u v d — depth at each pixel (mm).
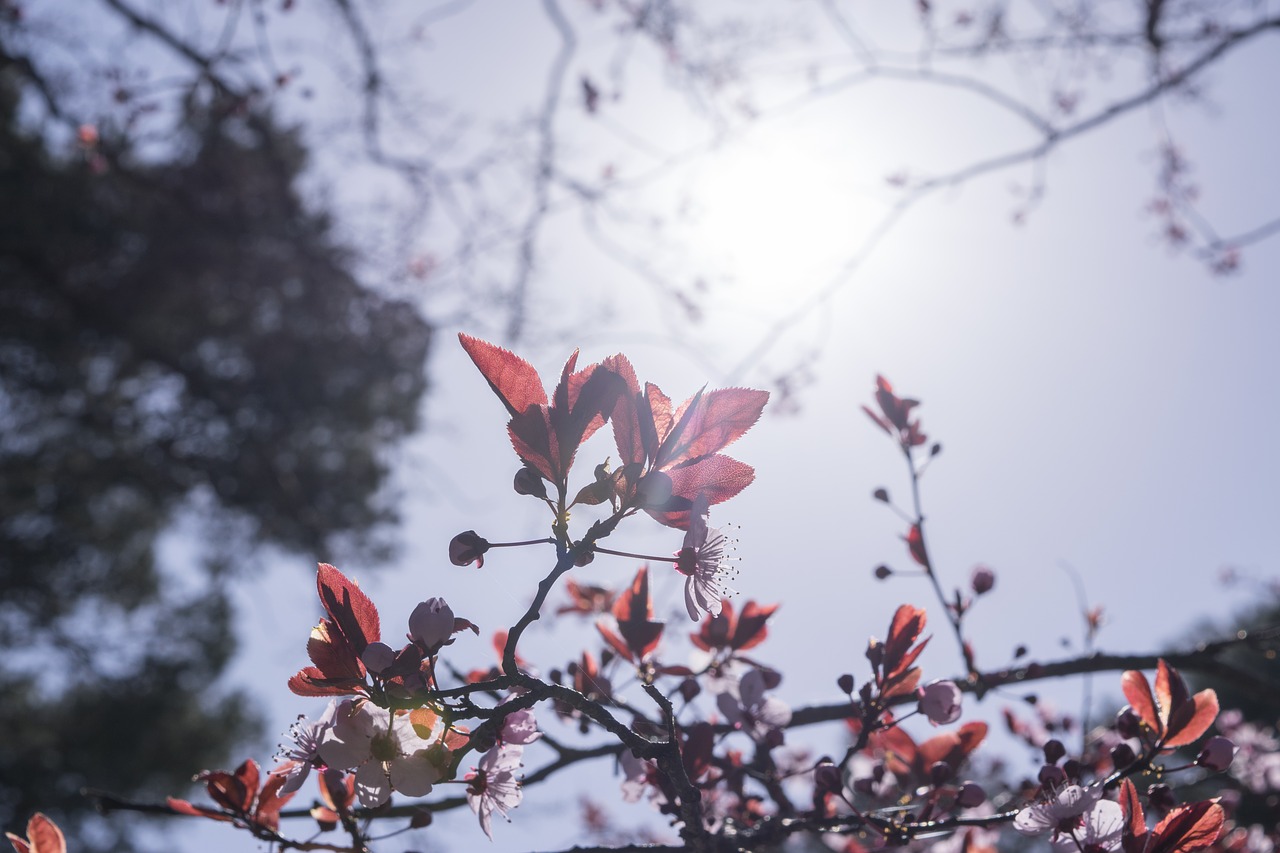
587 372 1378
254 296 12047
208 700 13477
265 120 10148
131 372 13070
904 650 1915
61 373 12633
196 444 12852
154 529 14117
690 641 2369
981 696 2461
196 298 12289
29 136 11422
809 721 2650
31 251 11555
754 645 2338
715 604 1378
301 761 1432
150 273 11844
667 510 1363
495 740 1465
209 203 11078
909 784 2178
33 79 8297
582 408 1366
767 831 1787
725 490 1381
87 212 11438
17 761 12039
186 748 12516
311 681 1351
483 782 1450
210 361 13031
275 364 12375
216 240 11422
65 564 13062
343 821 1492
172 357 12555
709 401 1386
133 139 8461
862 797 2328
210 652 13266
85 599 13328
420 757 1357
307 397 12680
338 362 12219
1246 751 3959
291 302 11906
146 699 12555
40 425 13078
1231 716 4113
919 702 1870
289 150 10875
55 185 11273
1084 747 2795
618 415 1363
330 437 13461
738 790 2174
